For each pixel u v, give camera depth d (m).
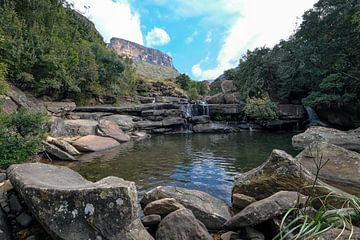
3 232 3.78
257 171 6.04
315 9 25.16
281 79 28.44
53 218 3.44
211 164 10.99
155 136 22.22
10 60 16.67
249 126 27.48
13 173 4.59
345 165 7.79
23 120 9.52
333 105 23.89
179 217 4.27
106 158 12.09
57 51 19.89
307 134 16.98
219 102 32.00
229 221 4.57
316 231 2.13
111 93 27.56
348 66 22.08
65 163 10.77
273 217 4.15
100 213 3.47
